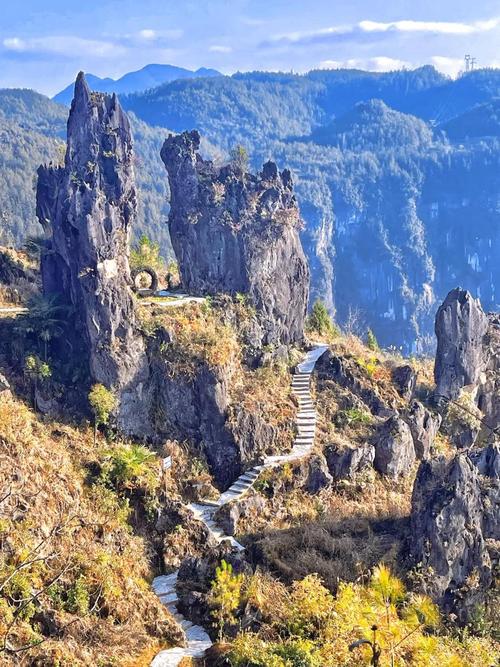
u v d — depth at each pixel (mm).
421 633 20641
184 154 42312
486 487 28172
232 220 41812
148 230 167750
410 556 26406
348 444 35625
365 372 42000
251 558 27172
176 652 21688
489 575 26172
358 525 29766
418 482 27859
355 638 19719
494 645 23312
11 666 18672
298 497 32906
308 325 51844
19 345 35969
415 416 38219
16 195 185625
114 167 37062
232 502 30859
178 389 35438
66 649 20078
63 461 29812
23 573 22172
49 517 25734
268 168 44219
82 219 34125
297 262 44375
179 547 28281
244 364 40031
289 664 19500
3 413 29922
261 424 35281
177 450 34406
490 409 44406
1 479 25906
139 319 36219
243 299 41531
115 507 29188
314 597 22500
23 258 47125
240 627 22312
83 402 34844
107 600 23016
